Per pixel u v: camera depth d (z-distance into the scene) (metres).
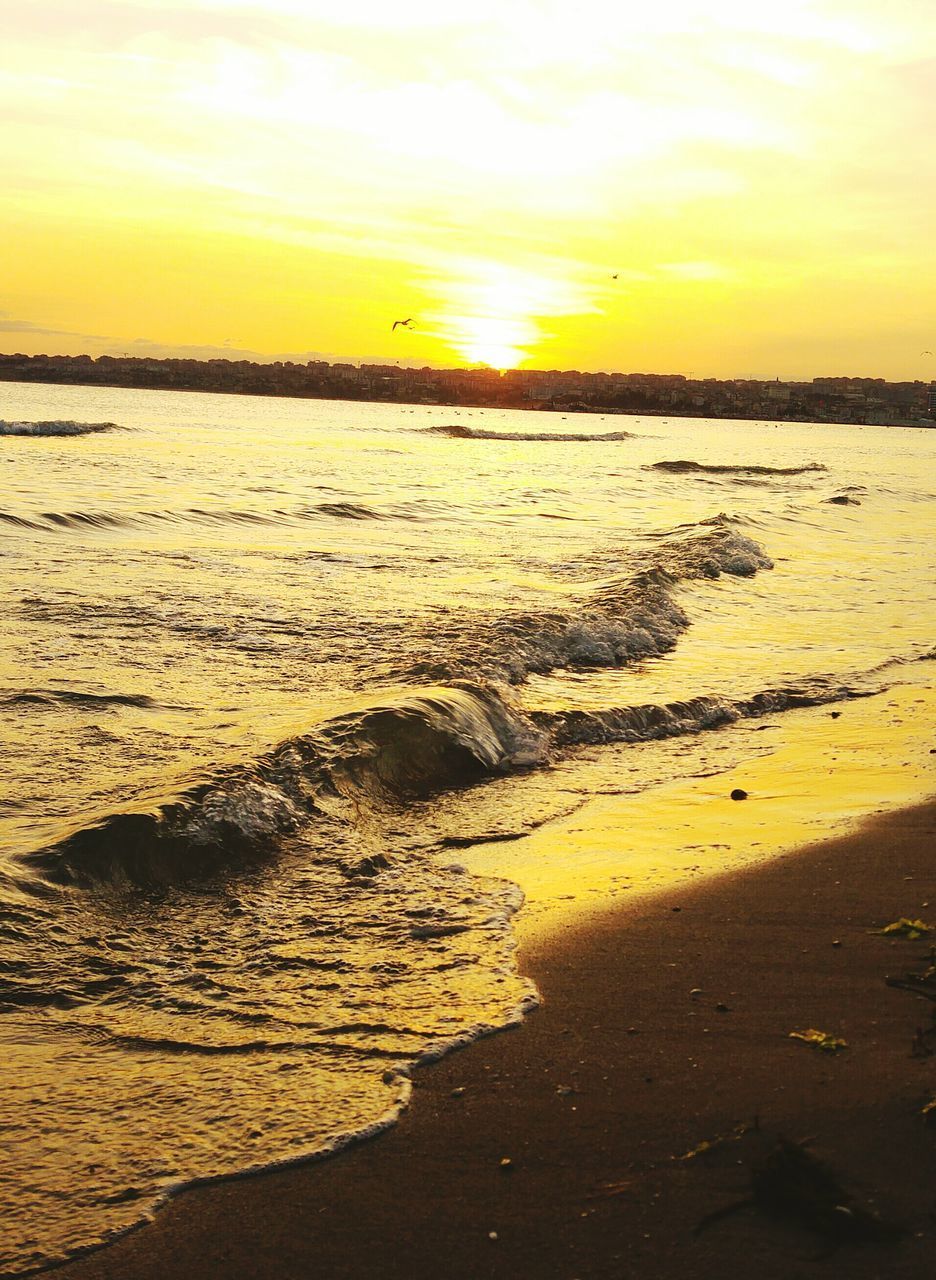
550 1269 3.26
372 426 95.12
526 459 58.59
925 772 8.80
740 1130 3.87
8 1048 4.55
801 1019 4.72
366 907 6.02
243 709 9.53
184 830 6.55
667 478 46.59
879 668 12.52
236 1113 4.09
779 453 82.00
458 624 13.36
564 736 9.45
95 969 5.26
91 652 11.31
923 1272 3.18
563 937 5.64
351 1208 3.56
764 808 7.88
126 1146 3.91
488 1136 3.91
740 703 10.73
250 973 5.25
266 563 18.20
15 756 8.07
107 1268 3.33
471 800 7.94
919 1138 3.78
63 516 21.61
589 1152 3.80
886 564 21.84
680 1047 4.50
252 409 132.00
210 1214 3.56
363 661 11.34
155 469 37.19
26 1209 3.58
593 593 15.56
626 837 7.25
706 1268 3.23
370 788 7.79
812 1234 3.35
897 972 5.20
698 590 17.06
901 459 79.44
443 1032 4.64
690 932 5.70
